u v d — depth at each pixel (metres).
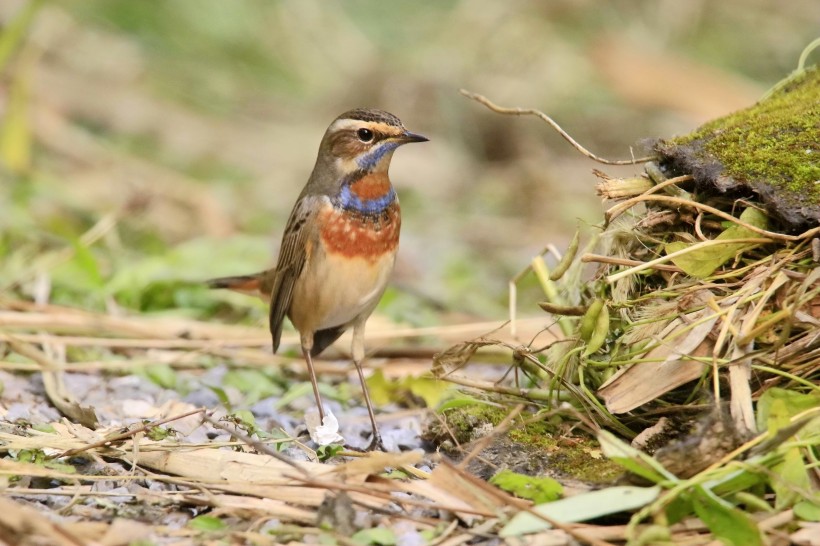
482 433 9.01
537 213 21.23
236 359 12.31
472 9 26.92
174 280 14.16
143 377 11.33
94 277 13.60
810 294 7.81
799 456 7.13
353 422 10.42
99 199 18.52
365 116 9.95
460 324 14.21
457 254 18.19
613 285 8.84
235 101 25.73
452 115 24.53
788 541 6.74
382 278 10.27
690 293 8.30
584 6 26.83
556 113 24.16
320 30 27.64
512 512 7.31
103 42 25.56
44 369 10.88
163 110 24.17
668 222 8.90
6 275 14.00
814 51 24.89
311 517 7.31
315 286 10.14
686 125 22.86
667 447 7.15
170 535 7.07
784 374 7.70
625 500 6.98
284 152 23.83
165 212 18.33
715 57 25.34
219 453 8.27
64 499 7.68
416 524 7.33
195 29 27.39
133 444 8.30
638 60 24.23
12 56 23.27
